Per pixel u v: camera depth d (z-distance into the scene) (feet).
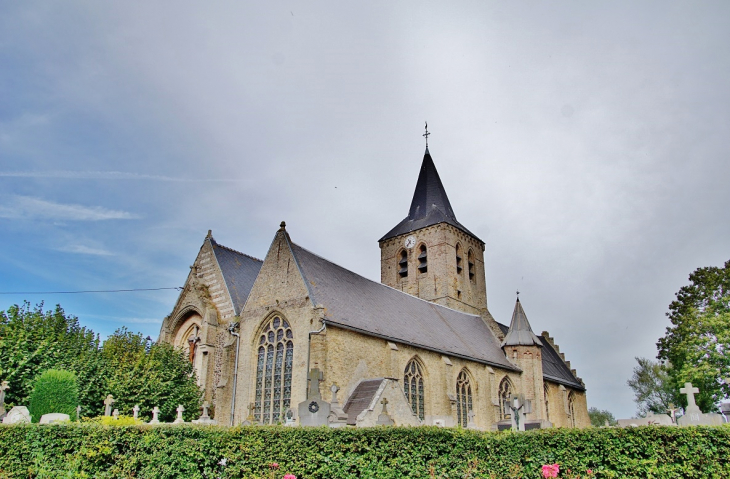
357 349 111.96
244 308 122.83
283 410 107.55
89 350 122.31
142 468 58.49
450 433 57.47
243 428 57.31
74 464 59.21
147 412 112.27
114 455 59.52
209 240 145.59
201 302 137.59
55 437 61.46
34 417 86.58
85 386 108.68
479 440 57.36
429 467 54.95
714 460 51.78
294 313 111.86
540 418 171.42
